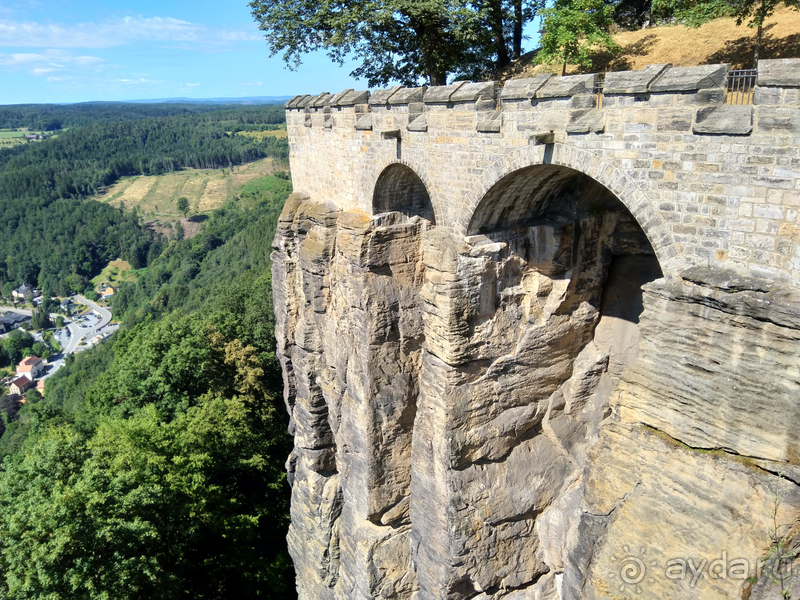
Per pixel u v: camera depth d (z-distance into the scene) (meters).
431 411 19.44
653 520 12.33
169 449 32.84
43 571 20.03
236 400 42.31
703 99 10.80
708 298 10.99
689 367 11.56
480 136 15.88
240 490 41.81
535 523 20.83
